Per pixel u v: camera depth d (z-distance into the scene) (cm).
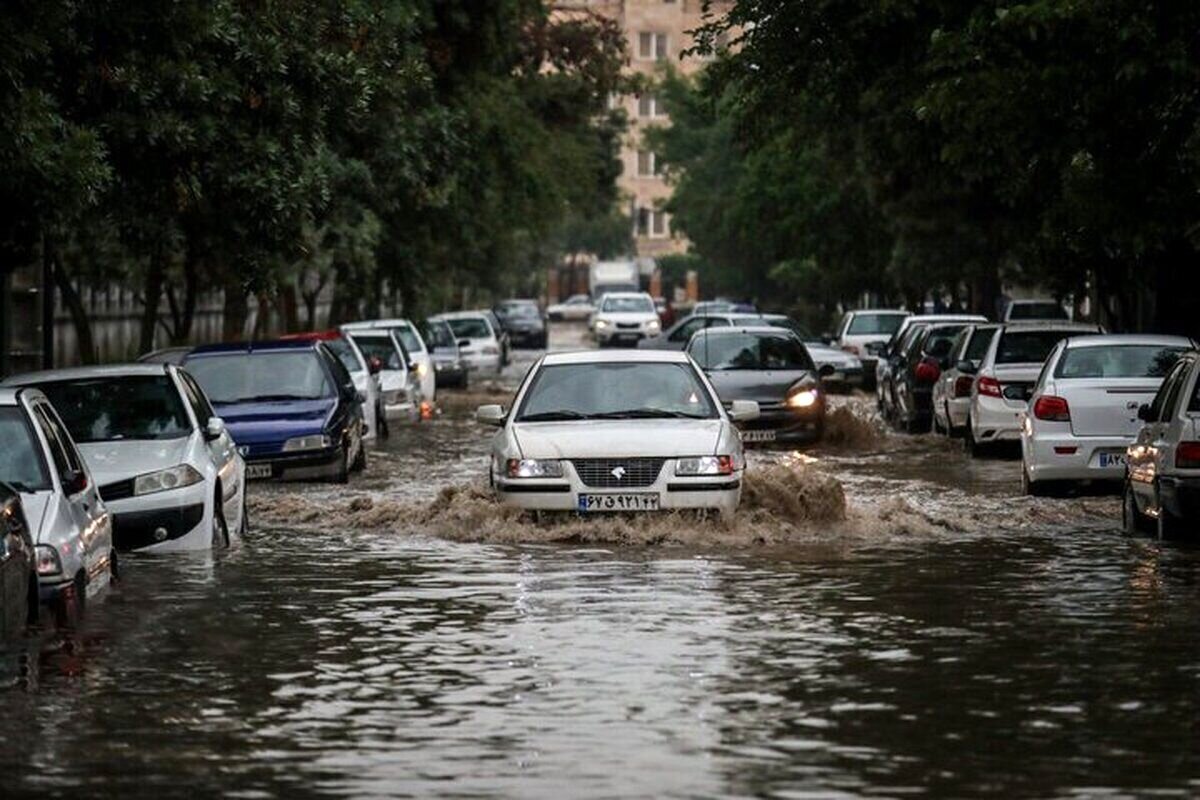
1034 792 1559
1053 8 3841
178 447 3253
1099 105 3981
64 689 2025
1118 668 2114
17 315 6266
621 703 1927
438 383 9594
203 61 3981
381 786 1587
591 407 3534
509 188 9325
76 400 3362
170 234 4525
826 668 2116
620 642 2292
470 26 7700
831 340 9694
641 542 3281
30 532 2409
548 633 2362
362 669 2131
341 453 4591
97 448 3244
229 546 3322
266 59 4138
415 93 6812
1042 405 4072
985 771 1631
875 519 3525
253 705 1934
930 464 5084
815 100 6375
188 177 4119
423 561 3084
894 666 2127
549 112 10475
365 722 1847
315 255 7231
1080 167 4331
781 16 5266
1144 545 3269
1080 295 6406
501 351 11981
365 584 2820
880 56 5234
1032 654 2202
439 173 7238
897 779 1602
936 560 3067
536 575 2897
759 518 3412
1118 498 4025
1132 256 5375
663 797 1542
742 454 3459
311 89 4334
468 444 6006
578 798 1541
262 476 4522
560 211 11281
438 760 1681
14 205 3641
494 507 3438
